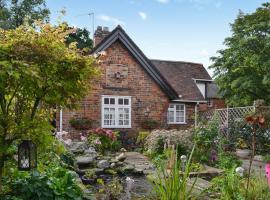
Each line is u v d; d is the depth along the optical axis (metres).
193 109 21.22
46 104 4.71
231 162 10.62
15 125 4.25
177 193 4.91
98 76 4.71
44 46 4.01
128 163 11.69
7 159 4.58
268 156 11.98
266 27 23.33
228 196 5.85
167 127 19.91
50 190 4.76
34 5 34.75
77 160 10.51
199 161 11.46
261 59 22.80
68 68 4.16
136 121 19.12
